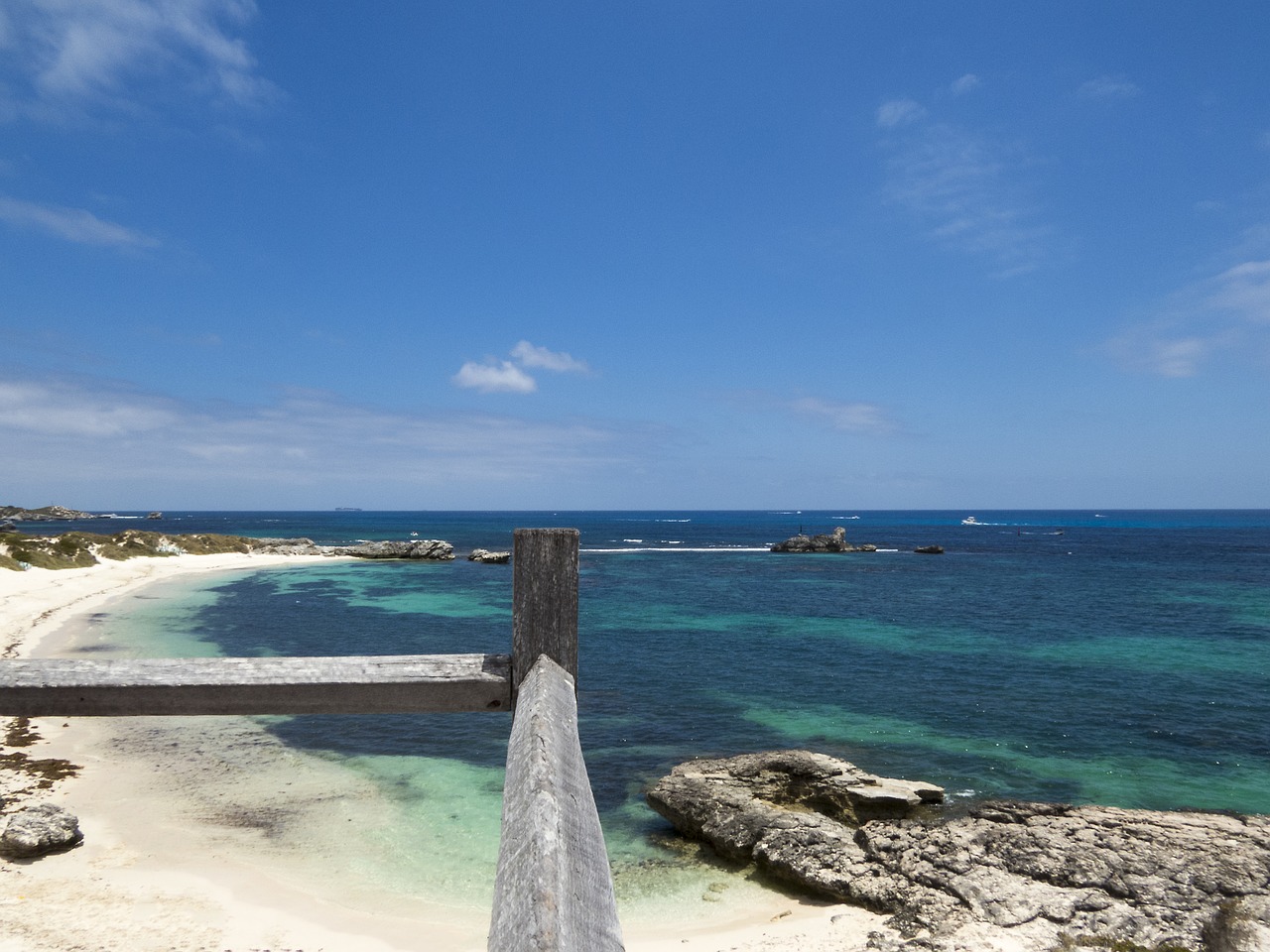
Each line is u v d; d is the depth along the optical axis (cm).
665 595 4422
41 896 932
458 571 5756
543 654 309
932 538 12838
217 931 895
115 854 1075
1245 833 1055
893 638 2995
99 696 306
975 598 4309
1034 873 967
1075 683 2220
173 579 4972
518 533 311
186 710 306
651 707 1942
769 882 1064
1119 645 2864
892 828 1104
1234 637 3039
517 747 219
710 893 1035
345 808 1296
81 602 3700
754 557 7788
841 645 2839
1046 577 5597
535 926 121
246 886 1012
